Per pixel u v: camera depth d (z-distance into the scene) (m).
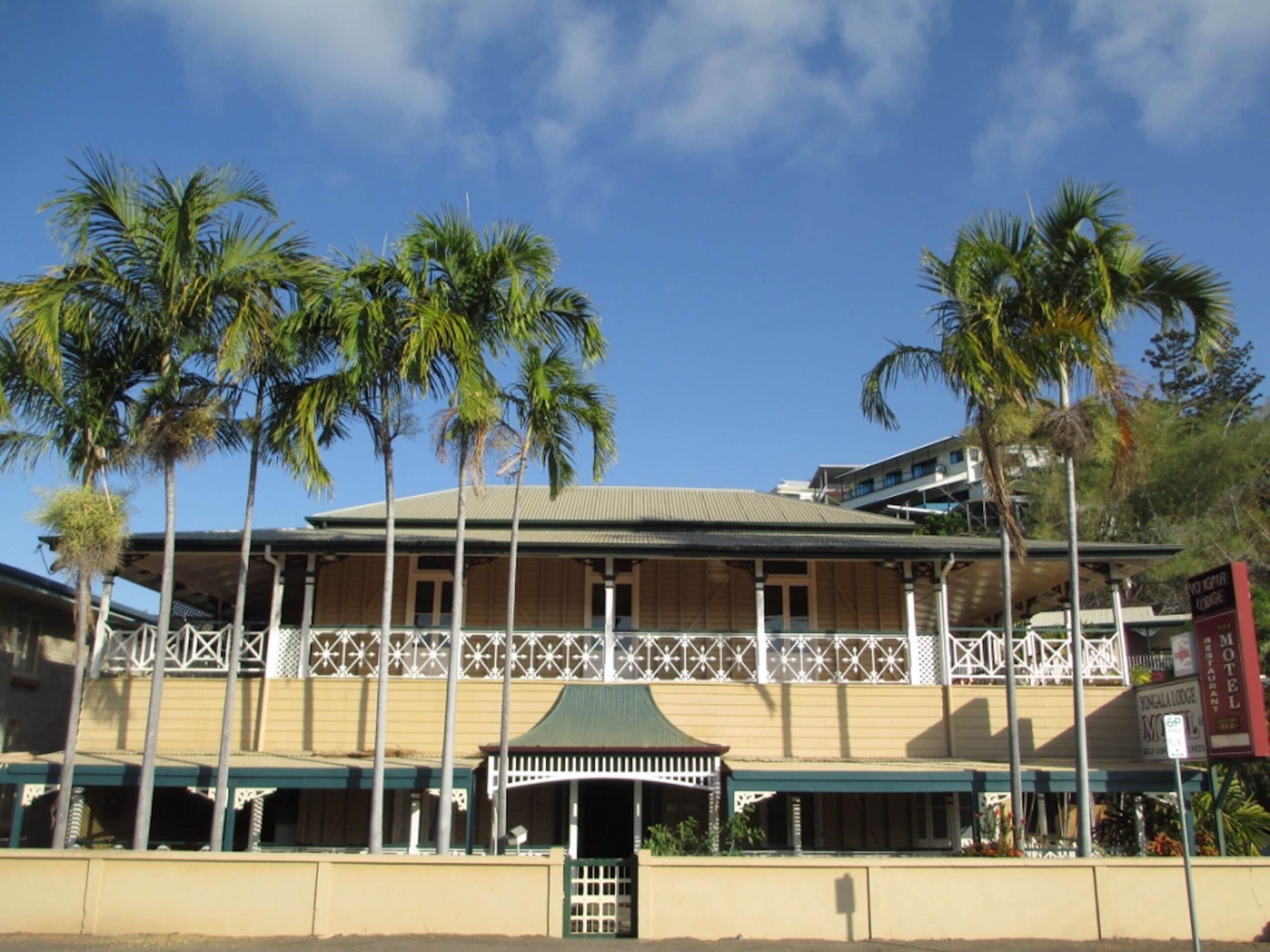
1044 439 15.81
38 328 13.42
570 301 16.22
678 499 26.30
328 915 12.27
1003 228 16.28
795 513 25.14
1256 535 37.28
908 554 19.25
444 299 15.44
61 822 14.04
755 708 18.77
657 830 15.73
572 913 13.18
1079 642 15.38
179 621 25.56
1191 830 16.20
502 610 22.16
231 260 14.62
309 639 18.89
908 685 18.98
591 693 18.17
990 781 16.12
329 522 23.14
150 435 14.58
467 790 16.16
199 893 12.34
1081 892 12.65
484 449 15.43
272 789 15.80
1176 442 39.16
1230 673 15.21
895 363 16.89
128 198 14.54
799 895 12.41
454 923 12.29
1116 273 15.84
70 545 14.05
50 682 23.03
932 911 12.44
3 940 11.88
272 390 15.87
